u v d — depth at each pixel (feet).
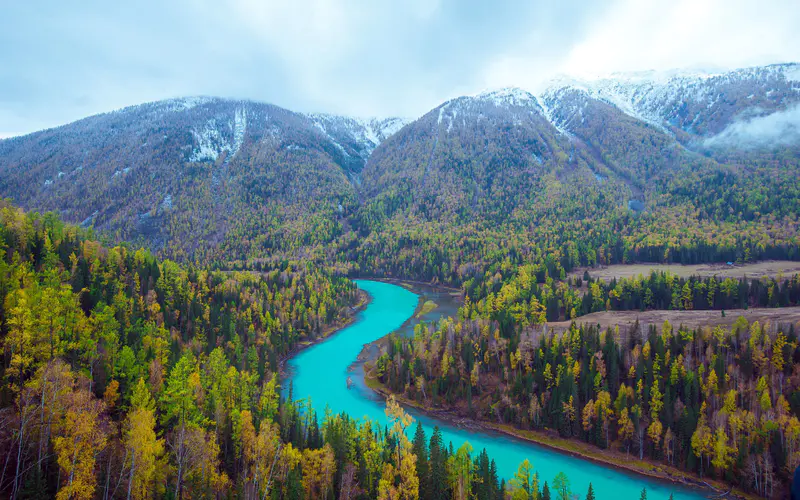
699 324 502.79
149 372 280.31
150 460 183.42
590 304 643.86
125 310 366.84
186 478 206.28
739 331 423.23
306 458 252.21
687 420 327.47
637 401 356.59
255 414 294.05
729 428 318.45
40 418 178.40
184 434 223.92
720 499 288.10
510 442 360.89
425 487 254.27
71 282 360.89
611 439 350.64
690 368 379.35
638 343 440.86
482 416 396.37
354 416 396.98
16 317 225.15
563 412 363.56
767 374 365.20
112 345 277.85
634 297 650.84
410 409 416.46
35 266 382.01
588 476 314.35
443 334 499.51
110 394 239.50
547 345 438.81
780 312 533.14
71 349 256.73
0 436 168.25
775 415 315.17
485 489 253.44
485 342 465.06
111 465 186.80
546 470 320.70
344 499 233.76
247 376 329.52
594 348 425.28
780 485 284.00
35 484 156.76
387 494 235.61
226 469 250.37
